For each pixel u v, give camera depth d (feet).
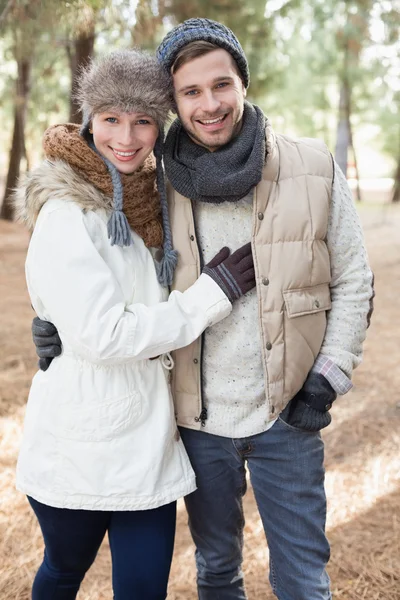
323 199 6.16
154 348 5.82
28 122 43.27
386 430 13.29
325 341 6.39
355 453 12.32
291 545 6.34
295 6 30.09
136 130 5.90
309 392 6.27
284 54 42.80
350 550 9.30
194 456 6.59
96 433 5.95
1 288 26.30
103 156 5.95
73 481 5.98
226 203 6.22
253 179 5.78
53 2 13.71
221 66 5.85
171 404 6.34
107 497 5.96
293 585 6.33
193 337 5.96
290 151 6.29
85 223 5.88
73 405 5.98
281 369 6.15
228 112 5.93
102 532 6.43
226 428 6.39
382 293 25.99
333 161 6.40
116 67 5.73
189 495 6.75
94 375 6.00
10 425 13.44
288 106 56.29
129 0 15.43
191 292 6.03
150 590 6.12
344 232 6.33
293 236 6.10
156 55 6.13
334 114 57.88
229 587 6.94
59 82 43.29
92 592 8.51
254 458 6.44
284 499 6.36
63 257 5.75
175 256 6.25
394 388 15.69
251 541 9.58
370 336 20.18
